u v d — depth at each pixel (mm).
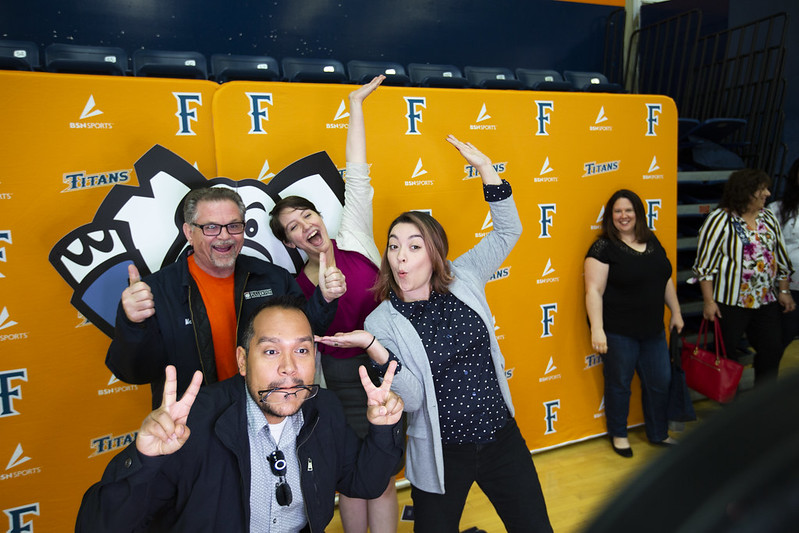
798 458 197
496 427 1975
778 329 3381
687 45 6277
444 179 3074
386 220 2986
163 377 2078
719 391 3295
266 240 2742
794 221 3430
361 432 2369
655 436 3416
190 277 2096
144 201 2523
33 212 2357
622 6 6250
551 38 6059
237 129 2658
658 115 3535
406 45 5543
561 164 3324
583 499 2938
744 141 5633
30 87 2312
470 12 5727
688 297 4523
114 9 4570
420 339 1923
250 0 4961
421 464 1957
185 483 1444
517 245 3277
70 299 2443
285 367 1506
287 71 4602
